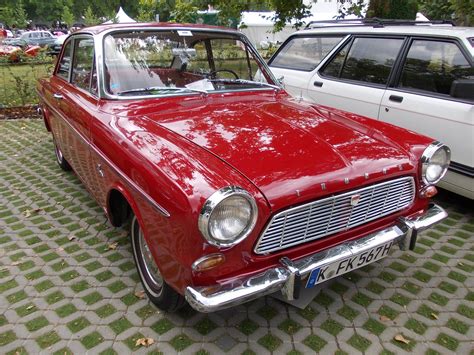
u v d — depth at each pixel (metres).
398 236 2.54
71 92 3.69
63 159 4.93
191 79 3.43
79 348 2.41
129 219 3.21
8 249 3.43
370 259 2.50
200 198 1.87
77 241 3.56
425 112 4.06
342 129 2.74
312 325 2.58
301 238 2.19
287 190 2.04
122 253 3.38
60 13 60.44
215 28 3.64
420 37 4.34
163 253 2.16
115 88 3.04
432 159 2.59
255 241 2.03
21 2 54.03
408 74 4.37
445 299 2.84
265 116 2.86
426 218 2.70
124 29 3.26
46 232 3.70
